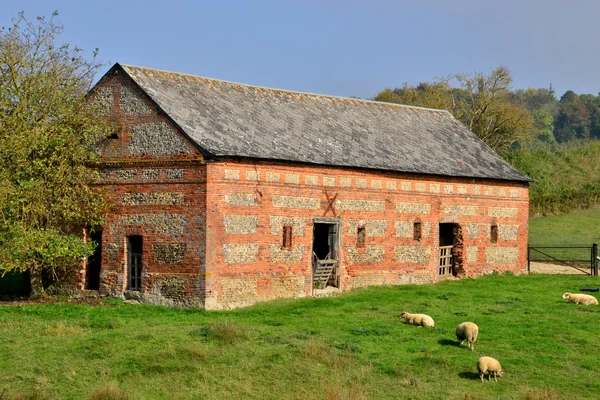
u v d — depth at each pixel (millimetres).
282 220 32719
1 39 32781
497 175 42031
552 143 136125
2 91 31594
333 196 34844
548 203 66750
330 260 34906
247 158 31266
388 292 35094
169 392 19969
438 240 39812
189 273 30391
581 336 25641
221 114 33375
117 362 22078
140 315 28516
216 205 30422
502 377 21156
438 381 20766
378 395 19656
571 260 48281
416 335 25562
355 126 39219
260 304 31391
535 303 32250
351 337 25016
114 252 32094
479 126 74625
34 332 25422
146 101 31656
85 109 32219
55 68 33062
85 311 29031
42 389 20062
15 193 29984
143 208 31469
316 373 21219
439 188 39750
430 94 78688
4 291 36062
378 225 36969
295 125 36031
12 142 30266
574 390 20266
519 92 187000
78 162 32000
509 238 43281
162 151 31156
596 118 154000
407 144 40281
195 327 26047
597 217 64875
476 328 23781
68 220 32438
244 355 22672
